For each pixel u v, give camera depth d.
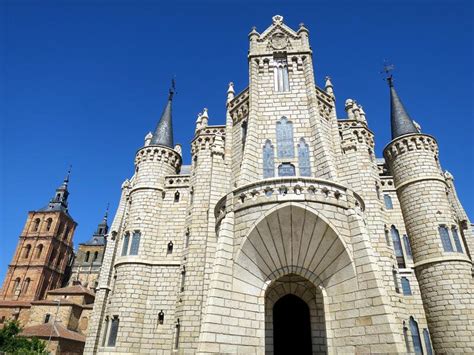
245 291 16.06
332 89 30.09
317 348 17.84
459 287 25.75
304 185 17.42
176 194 33.31
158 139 36.88
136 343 26.28
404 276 28.30
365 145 30.84
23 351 36.25
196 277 26.06
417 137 32.28
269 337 18.81
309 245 16.77
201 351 13.71
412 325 26.28
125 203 39.72
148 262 29.62
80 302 63.66
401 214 31.22
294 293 19.62
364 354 14.12
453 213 30.17
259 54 28.06
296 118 24.77
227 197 18.58
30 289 74.94
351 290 15.60
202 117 35.00
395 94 37.34
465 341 24.12
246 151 22.83
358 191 27.00
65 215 87.38
